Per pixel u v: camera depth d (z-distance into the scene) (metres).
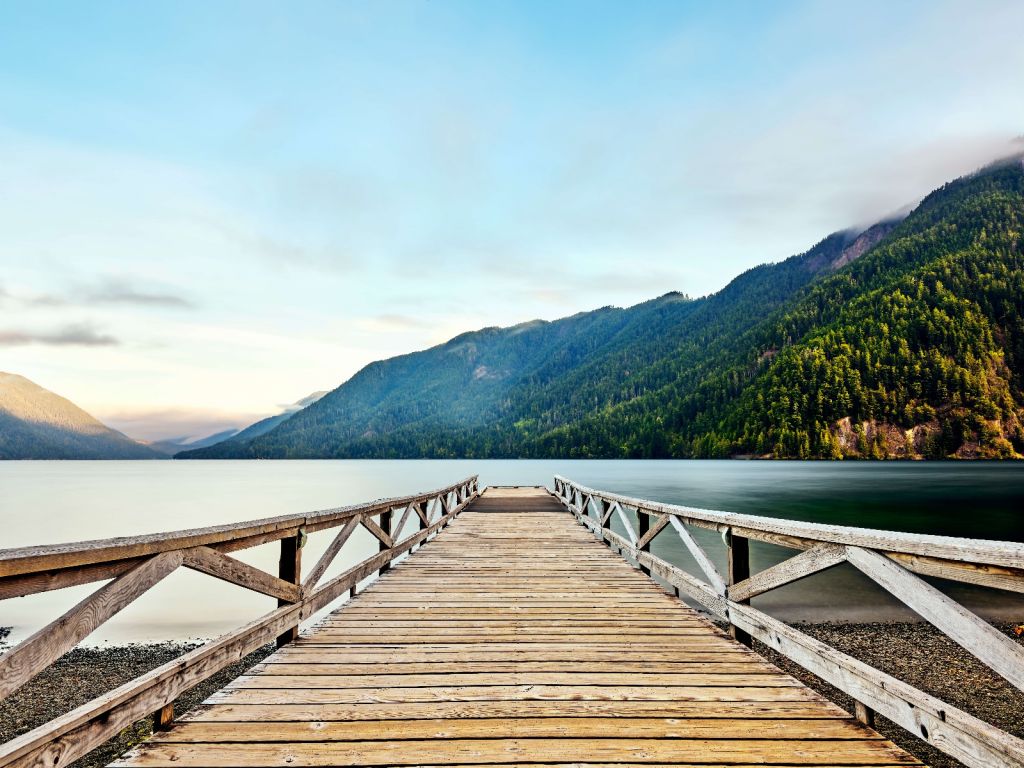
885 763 2.42
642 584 6.25
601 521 9.98
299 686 3.27
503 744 2.58
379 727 2.74
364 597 5.64
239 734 2.65
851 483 46.25
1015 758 1.83
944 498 32.41
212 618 11.50
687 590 5.09
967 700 6.77
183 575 15.96
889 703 2.49
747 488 40.94
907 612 10.67
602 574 6.82
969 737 2.03
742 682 3.34
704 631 4.45
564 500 16.72
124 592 2.35
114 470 135.62
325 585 4.80
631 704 3.02
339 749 2.52
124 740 5.43
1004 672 1.81
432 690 3.22
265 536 3.65
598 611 5.08
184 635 10.31
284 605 4.09
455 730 2.71
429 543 9.34
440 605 5.30
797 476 57.34
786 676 3.45
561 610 5.11
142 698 2.45
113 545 2.22
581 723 2.79
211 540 3.00
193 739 2.60
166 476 90.31
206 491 50.72
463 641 4.18
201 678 2.93
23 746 1.78
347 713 2.89
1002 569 1.87
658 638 4.25
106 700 2.20
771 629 3.54
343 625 4.61
